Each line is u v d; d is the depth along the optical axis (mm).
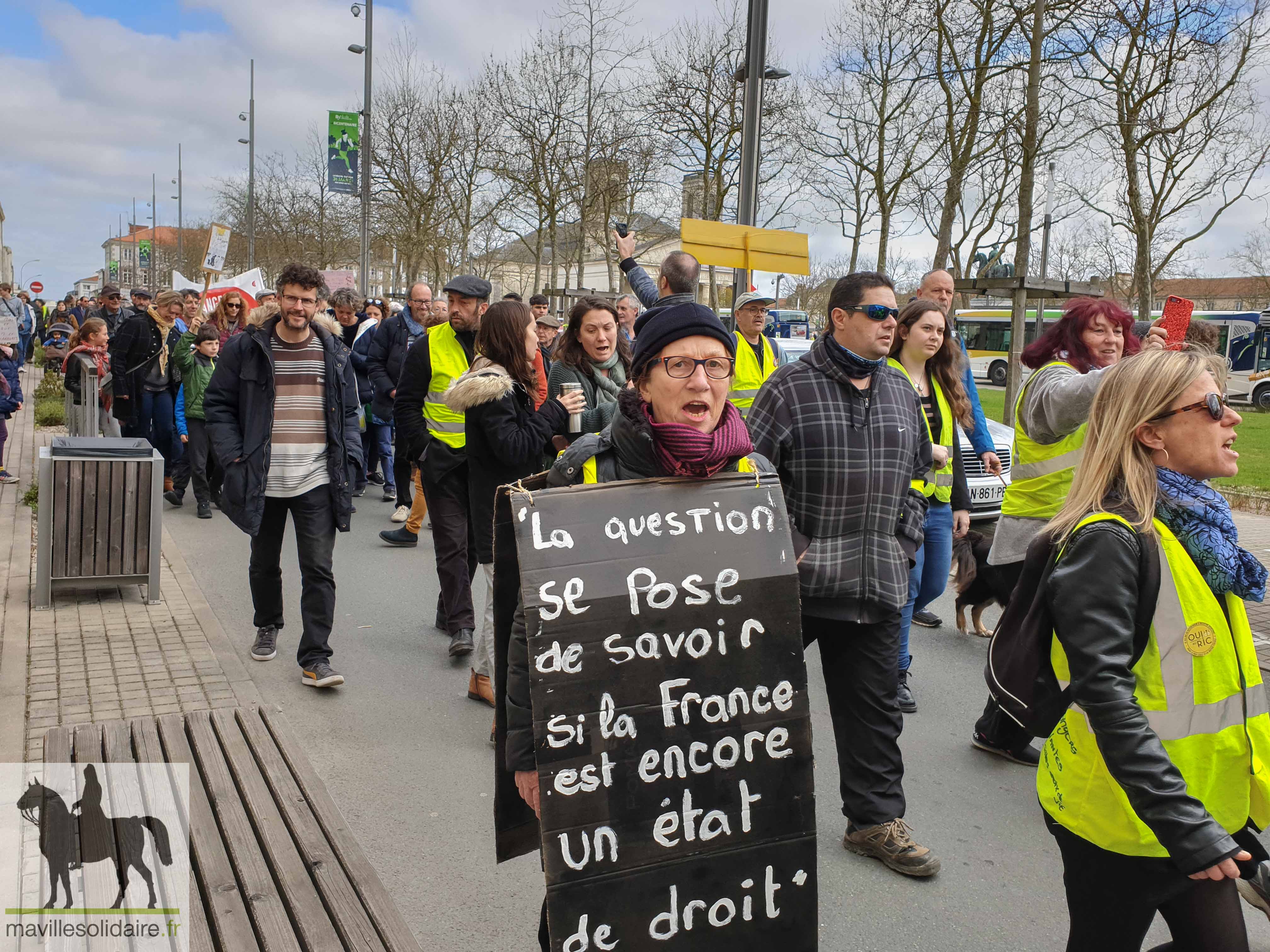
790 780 1974
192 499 9438
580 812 1834
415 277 25359
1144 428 1987
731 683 1946
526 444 4156
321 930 2570
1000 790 3943
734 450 2021
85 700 4234
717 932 1920
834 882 3221
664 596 1920
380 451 9578
